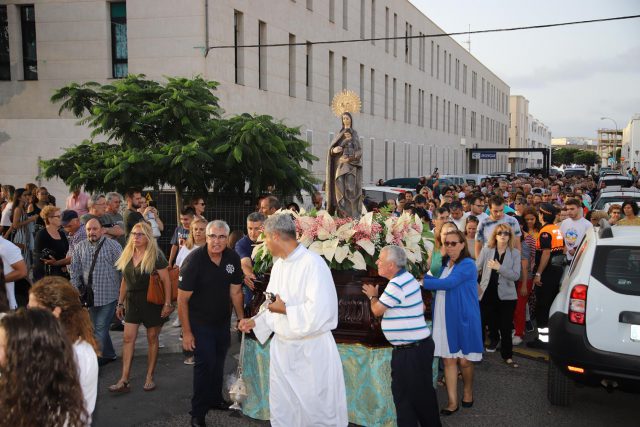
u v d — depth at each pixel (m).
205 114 12.96
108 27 19.38
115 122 12.19
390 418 5.61
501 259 7.43
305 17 26.34
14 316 2.67
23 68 20.16
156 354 6.52
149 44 18.88
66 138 19.64
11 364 2.58
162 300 6.27
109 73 19.39
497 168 84.56
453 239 5.88
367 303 5.75
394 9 39.69
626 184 27.48
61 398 2.63
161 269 6.26
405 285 4.99
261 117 13.02
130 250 6.31
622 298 5.36
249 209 13.57
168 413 5.90
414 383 4.96
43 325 2.65
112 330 8.76
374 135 36.69
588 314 5.45
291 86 25.64
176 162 11.41
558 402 6.13
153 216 10.76
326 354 4.84
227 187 13.18
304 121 26.39
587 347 5.41
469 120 64.75
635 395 6.57
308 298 4.73
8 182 20.05
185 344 5.55
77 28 19.33
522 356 7.99
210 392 5.57
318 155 28.00
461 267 5.85
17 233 11.02
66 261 7.67
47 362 2.61
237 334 8.60
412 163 45.06
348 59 31.83
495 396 6.48
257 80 22.28
